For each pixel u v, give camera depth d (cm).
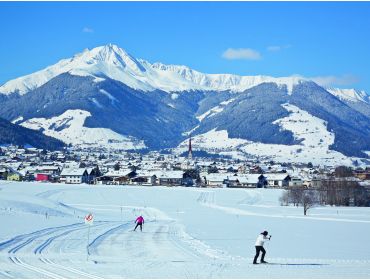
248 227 7375
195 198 16538
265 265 3672
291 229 7238
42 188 18100
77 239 5009
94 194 16562
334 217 10000
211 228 7081
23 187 18275
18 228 5566
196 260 3916
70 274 3055
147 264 3575
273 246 5222
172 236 5778
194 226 7375
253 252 4612
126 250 4484
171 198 16275
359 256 4512
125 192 18162
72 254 3981
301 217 9894
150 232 6200
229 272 3294
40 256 3788
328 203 14712
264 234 3769
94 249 4438
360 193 14825
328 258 4347
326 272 3362
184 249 4641
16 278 2867
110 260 3759
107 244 4844
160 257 4091
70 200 14100
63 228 5994
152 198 16038
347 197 14688
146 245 4894
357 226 7862
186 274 3172
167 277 3050
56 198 14438
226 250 4725
